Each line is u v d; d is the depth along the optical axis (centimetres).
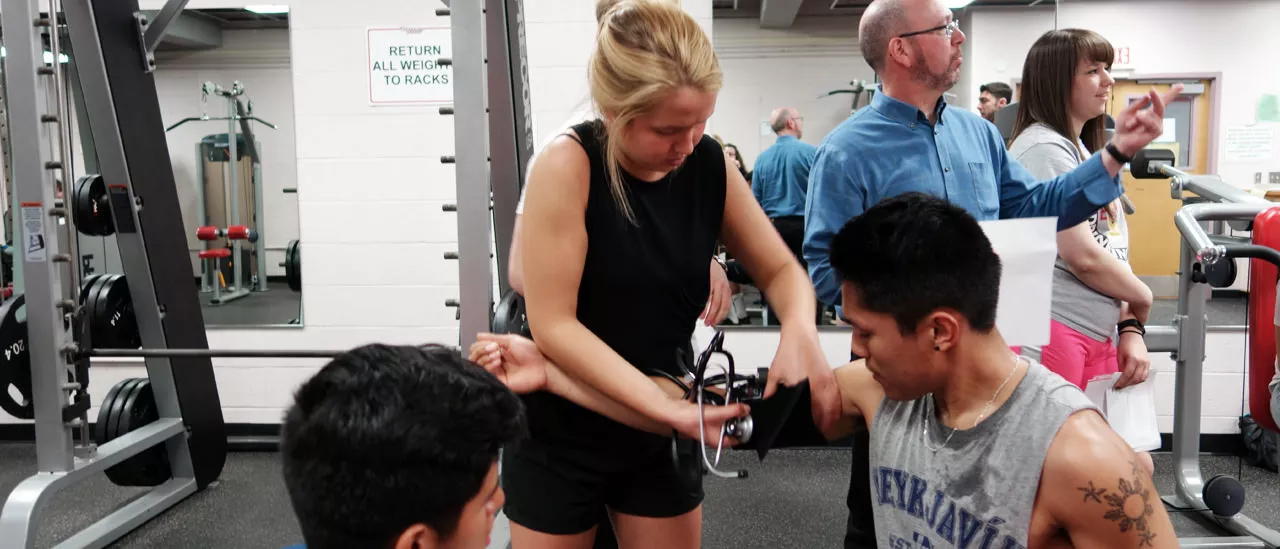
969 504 101
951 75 172
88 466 285
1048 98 207
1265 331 222
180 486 336
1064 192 177
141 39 312
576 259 118
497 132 236
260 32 424
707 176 127
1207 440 381
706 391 123
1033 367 100
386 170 397
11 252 383
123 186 305
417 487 66
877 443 114
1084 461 92
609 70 105
